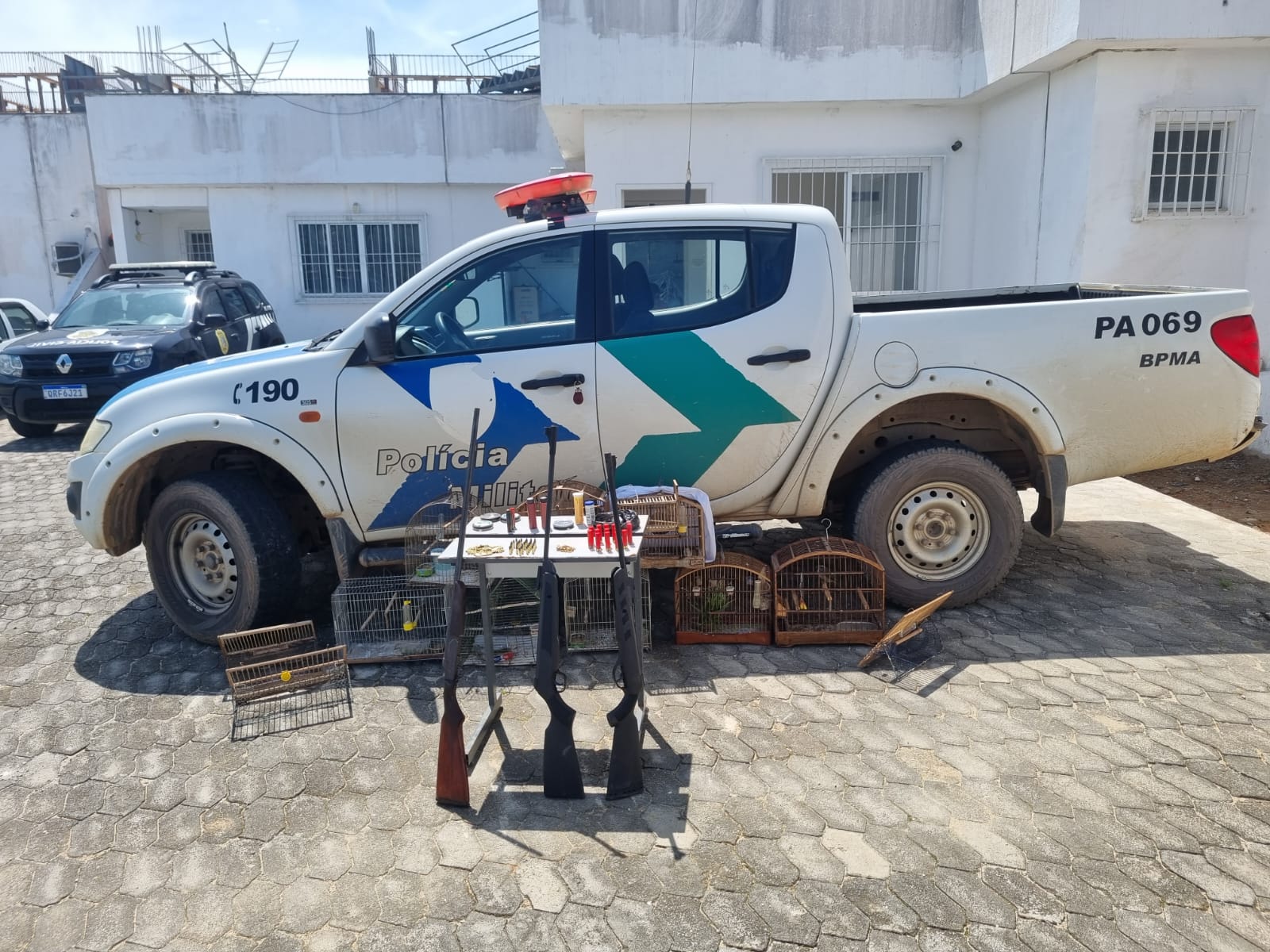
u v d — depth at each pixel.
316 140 14.17
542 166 14.41
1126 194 8.09
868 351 4.34
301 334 14.99
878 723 3.58
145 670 4.26
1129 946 2.41
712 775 3.24
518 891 2.68
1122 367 4.43
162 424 4.30
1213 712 3.60
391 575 4.80
